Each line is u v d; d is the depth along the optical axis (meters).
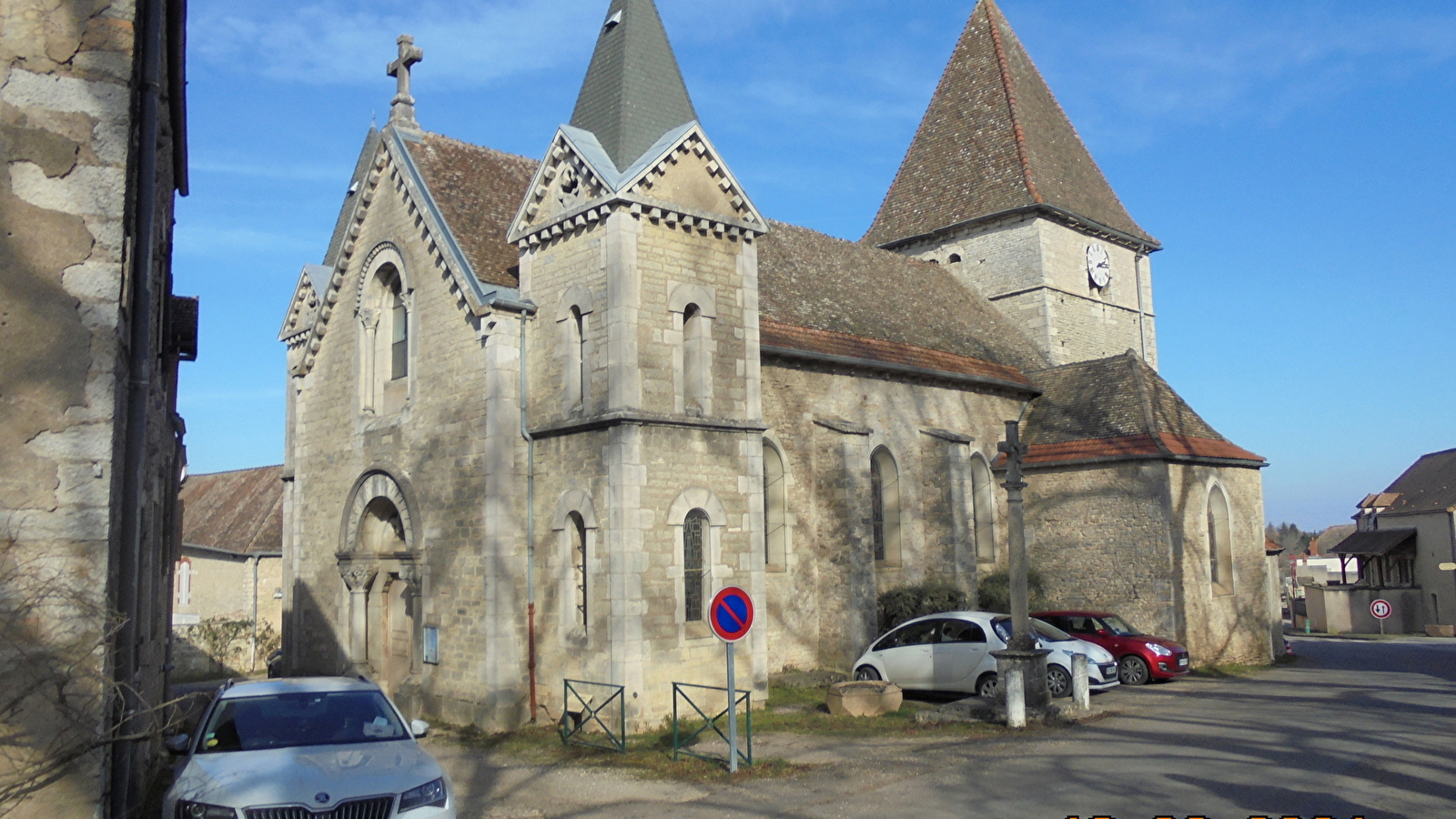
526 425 17.52
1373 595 51.88
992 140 35.38
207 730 9.61
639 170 16.39
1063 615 21.25
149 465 12.25
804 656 20.91
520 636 16.97
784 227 27.81
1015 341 30.95
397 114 20.97
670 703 15.88
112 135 7.67
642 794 11.70
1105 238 35.97
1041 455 24.89
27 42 7.54
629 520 15.66
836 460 21.27
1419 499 54.94
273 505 37.22
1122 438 23.77
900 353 24.06
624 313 16.08
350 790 8.40
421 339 19.12
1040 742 13.75
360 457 20.70
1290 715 15.57
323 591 21.62
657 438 16.22
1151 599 22.62
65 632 7.15
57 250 7.44
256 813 8.12
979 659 17.67
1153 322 37.88
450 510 17.95
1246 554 24.88
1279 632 27.33
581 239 16.98
